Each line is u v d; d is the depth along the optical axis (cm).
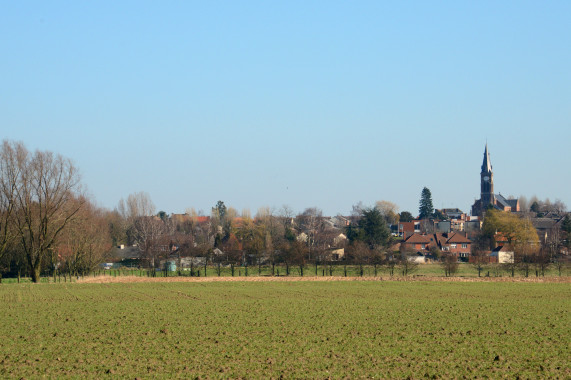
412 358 4109
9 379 3503
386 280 11138
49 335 4941
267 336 4934
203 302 7488
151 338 4825
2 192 10900
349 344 4594
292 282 10700
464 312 6594
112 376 3572
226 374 3628
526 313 6562
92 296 8175
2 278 11475
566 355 4266
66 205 11362
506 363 3988
